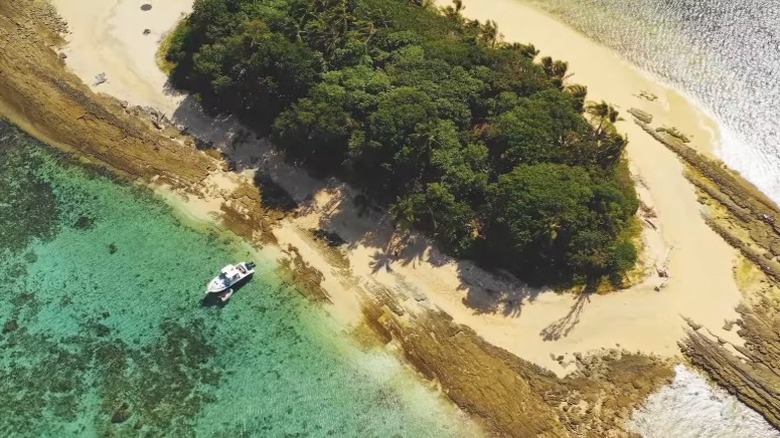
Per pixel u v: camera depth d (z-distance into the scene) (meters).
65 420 58.12
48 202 72.75
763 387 56.09
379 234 67.31
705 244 65.06
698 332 59.56
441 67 72.56
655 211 67.50
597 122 73.31
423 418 56.84
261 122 76.12
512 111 68.69
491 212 63.66
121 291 65.69
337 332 61.88
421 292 63.38
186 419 57.84
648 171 70.62
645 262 63.62
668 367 58.09
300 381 59.34
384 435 56.19
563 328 60.34
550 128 66.94
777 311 60.59
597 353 58.94
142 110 78.88
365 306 63.09
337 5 77.75
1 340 63.12
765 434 54.66
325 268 65.75
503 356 59.25
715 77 78.25
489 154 67.56
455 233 64.75
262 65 72.62
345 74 72.62
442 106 69.12
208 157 74.88
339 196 70.19
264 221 69.50
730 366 57.38
